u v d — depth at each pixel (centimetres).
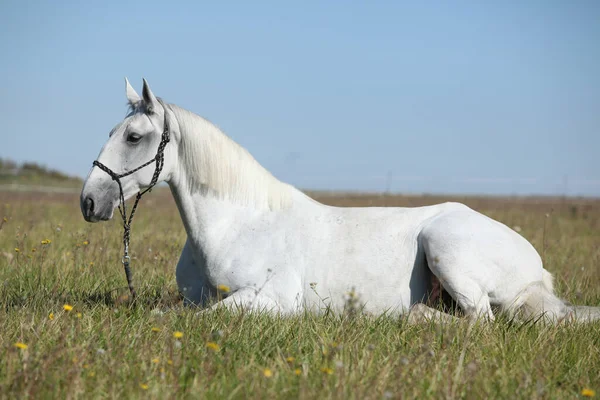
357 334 479
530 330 526
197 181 600
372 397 359
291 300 571
